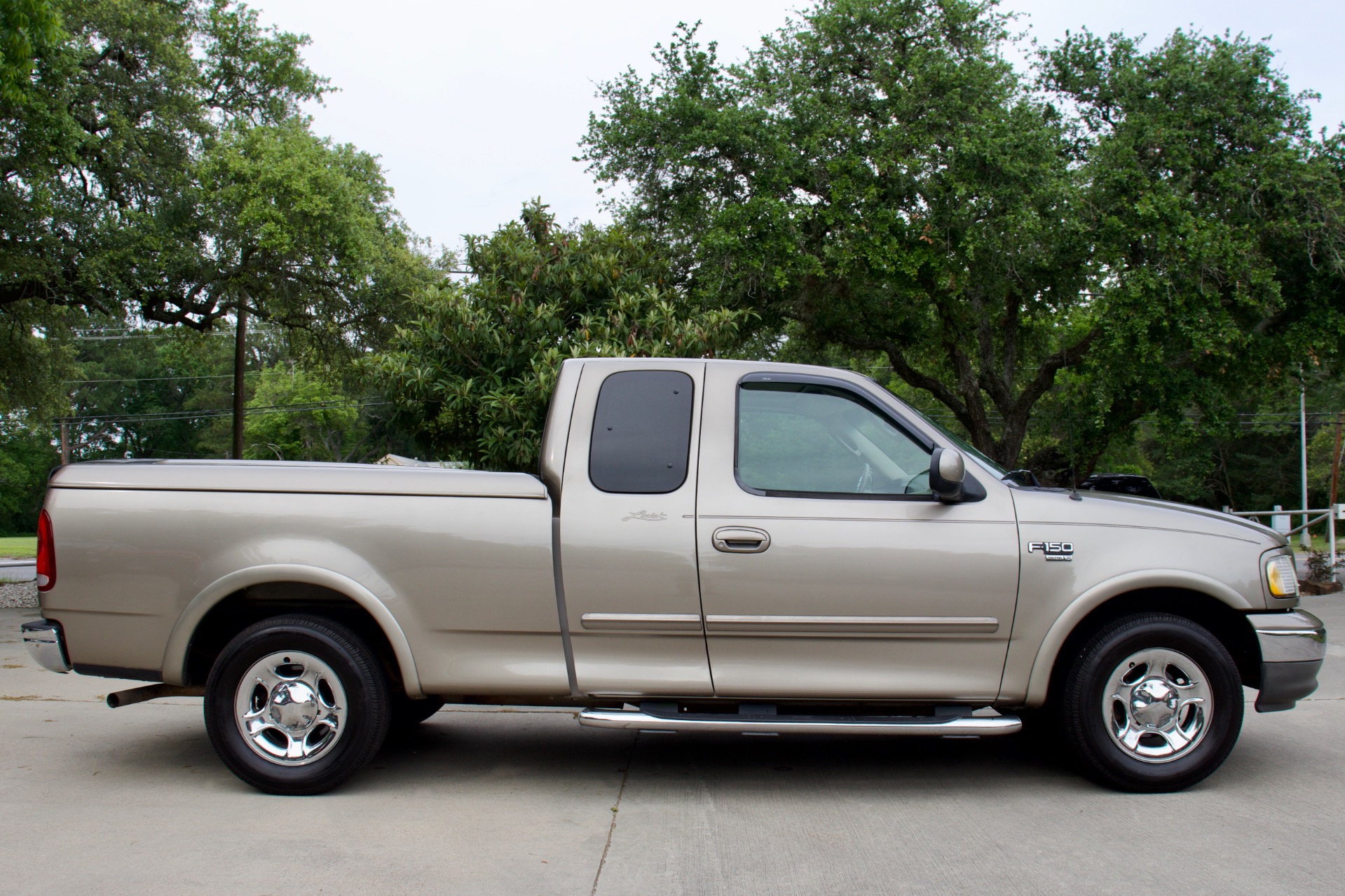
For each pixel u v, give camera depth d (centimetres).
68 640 450
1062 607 434
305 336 2147
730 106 1435
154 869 353
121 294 1712
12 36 1103
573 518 439
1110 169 1491
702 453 448
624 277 1073
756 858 365
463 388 949
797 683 433
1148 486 673
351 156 1902
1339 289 1580
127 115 1766
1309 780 466
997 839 386
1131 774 439
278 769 441
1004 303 1772
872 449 456
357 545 442
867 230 1419
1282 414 4297
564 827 403
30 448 6419
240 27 2009
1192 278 1432
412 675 440
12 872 349
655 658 438
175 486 451
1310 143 1530
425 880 343
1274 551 449
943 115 1410
